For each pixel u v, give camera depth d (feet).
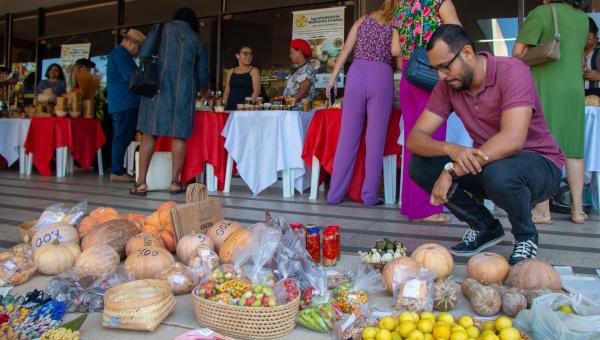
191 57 15.79
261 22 25.70
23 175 22.15
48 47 32.65
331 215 12.70
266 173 15.79
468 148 7.41
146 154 16.07
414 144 8.25
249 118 15.94
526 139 7.80
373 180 14.06
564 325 4.88
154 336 5.51
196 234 8.23
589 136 12.91
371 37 13.30
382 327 5.25
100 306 6.22
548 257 8.61
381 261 7.37
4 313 5.56
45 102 23.02
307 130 16.26
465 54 7.23
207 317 5.64
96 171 24.70
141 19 29.63
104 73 30.99
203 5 27.27
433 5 11.12
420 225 11.51
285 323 5.52
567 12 11.39
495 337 4.81
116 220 8.70
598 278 7.12
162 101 15.48
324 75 24.06
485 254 6.97
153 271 7.13
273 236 6.84
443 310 6.16
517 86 7.23
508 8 21.04
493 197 7.64
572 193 12.05
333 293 6.62
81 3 31.09
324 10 23.91
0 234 10.28
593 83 16.69
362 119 13.92
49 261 7.51
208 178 17.19
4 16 33.91
